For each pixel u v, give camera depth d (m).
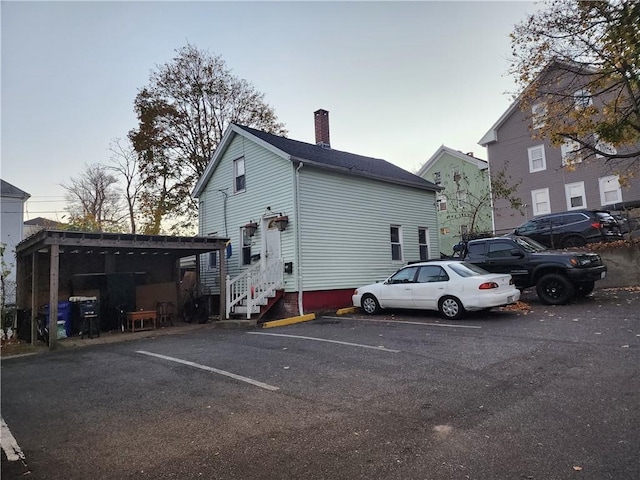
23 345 11.08
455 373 5.33
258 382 5.42
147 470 3.11
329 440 3.50
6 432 4.08
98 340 10.48
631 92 12.22
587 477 2.72
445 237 30.44
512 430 3.53
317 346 7.59
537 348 6.35
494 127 26.89
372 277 14.84
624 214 15.58
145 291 14.38
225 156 16.22
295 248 12.65
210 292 15.88
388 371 5.61
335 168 13.73
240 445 3.49
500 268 11.41
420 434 3.54
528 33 13.07
